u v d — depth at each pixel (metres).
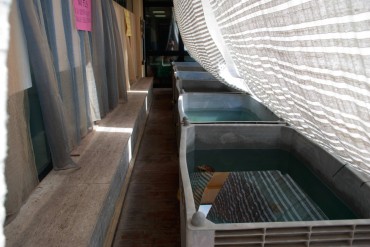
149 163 3.36
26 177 1.59
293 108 0.89
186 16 2.05
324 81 0.61
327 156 1.95
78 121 2.36
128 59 5.59
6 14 1.16
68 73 2.16
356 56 0.50
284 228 1.06
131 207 2.49
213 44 1.66
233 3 0.87
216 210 1.79
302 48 0.62
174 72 5.38
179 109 2.95
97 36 2.99
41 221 1.42
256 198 1.94
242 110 3.82
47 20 1.88
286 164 2.49
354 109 0.58
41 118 1.86
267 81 0.95
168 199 2.62
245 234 1.05
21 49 1.53
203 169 2.34
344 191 1.76
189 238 1.05
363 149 0.67
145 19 7.44
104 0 3.26
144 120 4.58
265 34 0.76
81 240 1.30
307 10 0.55
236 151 2.54
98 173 1.92
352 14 0.46
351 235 1.07
